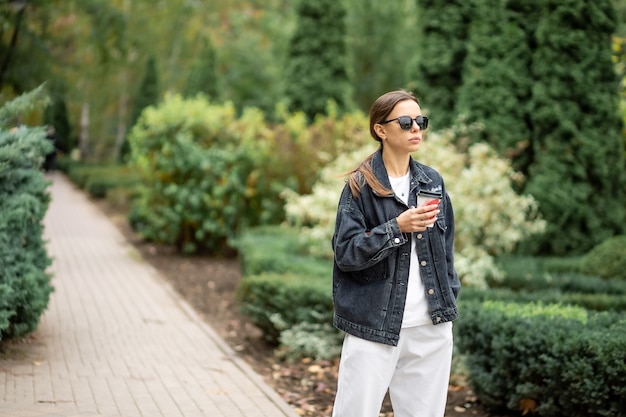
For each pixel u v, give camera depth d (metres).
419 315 3.32
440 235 3.38
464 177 8.71
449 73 12.38
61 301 8.88
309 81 20.22
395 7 27.31
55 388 5.27
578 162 9.68
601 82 9.71
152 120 13.30
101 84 27.55
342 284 3.37
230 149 13.20
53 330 7.26
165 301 9.30
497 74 10.41
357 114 14.28
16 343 6.47
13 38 11.52
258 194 13.12
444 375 3.40
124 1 25.72
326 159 11.93
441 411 3.40
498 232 8.62
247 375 6.01
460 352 5.63
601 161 9.66
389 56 27.22
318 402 5.55
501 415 5.18
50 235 15.39
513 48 10.37
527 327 4.95
